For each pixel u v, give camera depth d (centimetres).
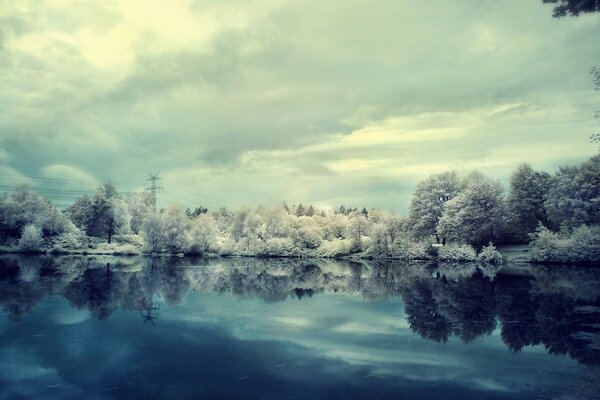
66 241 8938
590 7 1680
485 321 2145
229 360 1524
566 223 6084
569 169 6406
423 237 8356
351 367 1438
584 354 1539
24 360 1502
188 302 2786
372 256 9050
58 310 2395
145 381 1301
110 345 1706
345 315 2375
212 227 11194
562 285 3419
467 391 1203
